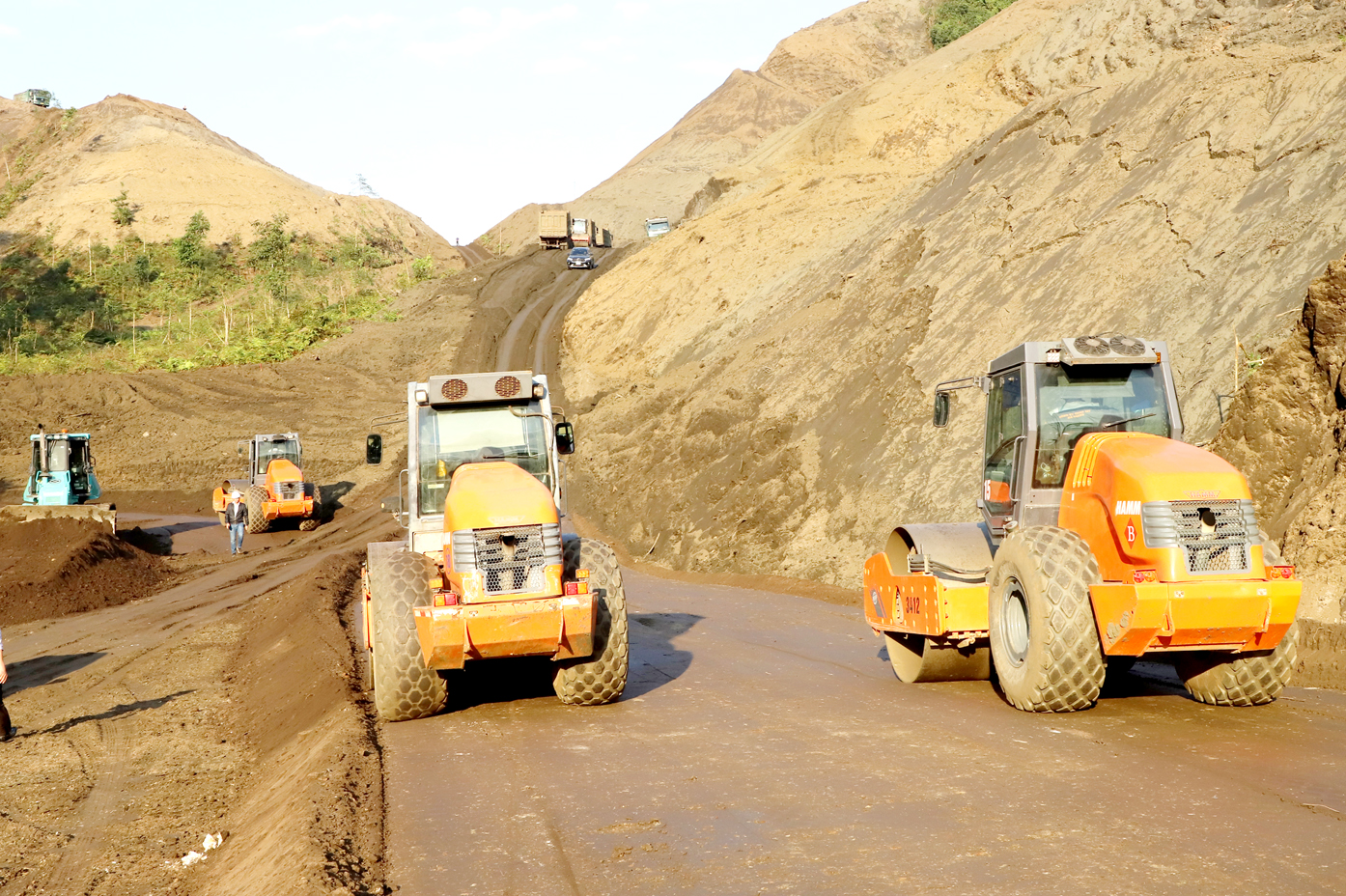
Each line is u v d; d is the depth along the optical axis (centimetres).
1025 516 949
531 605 888
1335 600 1085
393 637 914
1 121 13112
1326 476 1227
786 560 2322
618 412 4209
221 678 1418
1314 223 1862
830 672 1155
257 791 848
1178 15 4469
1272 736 750
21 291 8694
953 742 770
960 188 3306
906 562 1091
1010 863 507
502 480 941
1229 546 790
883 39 17012
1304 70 2316
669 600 2025
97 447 4681
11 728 1135
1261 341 1703
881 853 532
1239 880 476
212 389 5406
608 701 987
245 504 3653
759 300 4381
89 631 1908
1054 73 5028
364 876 536
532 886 510
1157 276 2139
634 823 604
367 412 5241
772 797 644
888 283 3105
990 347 2366
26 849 757
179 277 9250
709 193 6500
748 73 16788
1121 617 789
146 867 708
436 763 770
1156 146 2566
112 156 11494
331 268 9531
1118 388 962
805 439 2684
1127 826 559
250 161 12450
